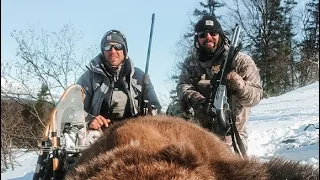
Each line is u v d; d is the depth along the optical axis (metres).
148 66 2.87
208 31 2.82
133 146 1.40
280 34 26.38
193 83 2.93
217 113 2.61
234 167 1.37
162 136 1.67
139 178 1.25
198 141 1.69
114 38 2.85
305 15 26.05
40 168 2.38
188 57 3.02
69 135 2.48
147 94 2.83
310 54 24.97
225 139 2.61
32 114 11.92
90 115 2.76
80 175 1.33
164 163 1.30
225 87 2.63
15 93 11.41
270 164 1.41
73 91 2.53
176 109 2.90
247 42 26.23
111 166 1.31
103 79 2.92
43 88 11.50
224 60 2.73
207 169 1.33
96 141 1.97
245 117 2.88
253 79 2.81
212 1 22.89
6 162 10.20
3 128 11.17
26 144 12.33
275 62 26.22
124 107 2.90
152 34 2.92
